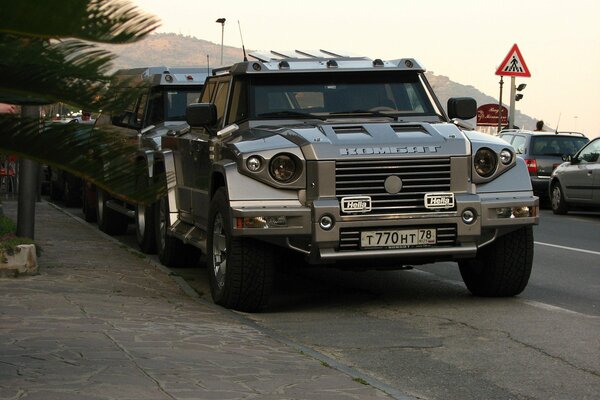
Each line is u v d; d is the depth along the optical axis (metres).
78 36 5.09
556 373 8.16
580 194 28.67
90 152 5.84
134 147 5.92
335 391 7.04
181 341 8.79
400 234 11.12
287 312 11.46
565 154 32.34
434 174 11.21
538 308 11.45
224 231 11.45
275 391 6.94
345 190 11.03
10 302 10.48
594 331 10.01
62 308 10.27
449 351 9.07
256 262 11.12
